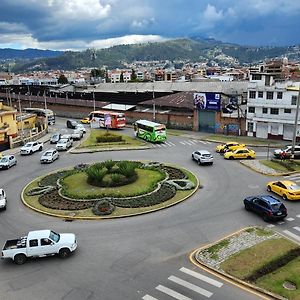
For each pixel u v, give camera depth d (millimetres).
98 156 56781
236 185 40031
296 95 63438
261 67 153875
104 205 33625
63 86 138625
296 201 34750
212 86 96688
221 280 21266
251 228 28500
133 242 26828
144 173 44219
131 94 103062
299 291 19766
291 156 51344
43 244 24516
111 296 20188
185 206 33938
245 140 66938
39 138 75125
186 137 71625
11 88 141500
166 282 21312
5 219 32500
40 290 21125
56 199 36125
